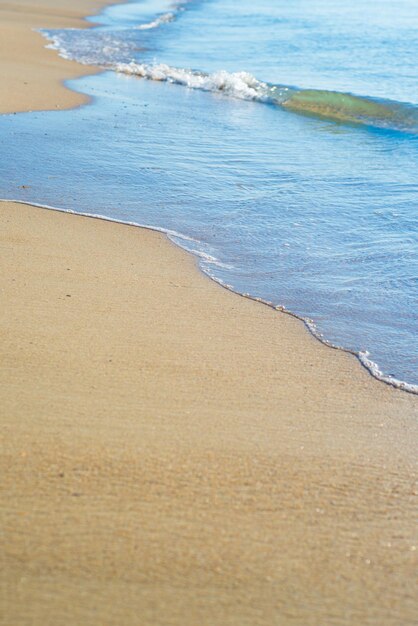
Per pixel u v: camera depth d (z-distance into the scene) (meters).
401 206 7.37
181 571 2.76
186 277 5.61
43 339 4.36
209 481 3.26
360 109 12.07
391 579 2.82
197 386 4.06
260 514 3.09
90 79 13.99
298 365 4.44
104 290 5.17
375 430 3.81
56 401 3.75
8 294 4.94
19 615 2.52
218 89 13.77
